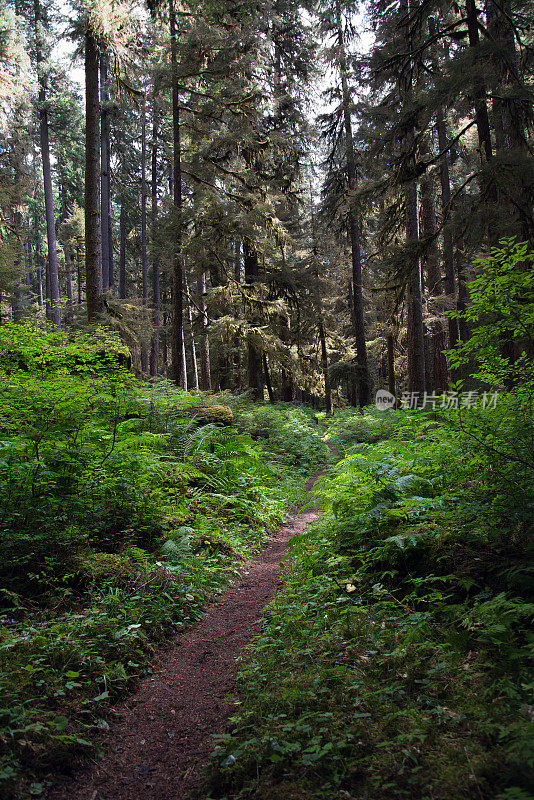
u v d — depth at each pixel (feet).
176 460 25.32
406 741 7.53
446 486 16.30
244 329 55.67
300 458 47.03
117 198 103.76
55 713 9.32
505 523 12.44
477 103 31.30
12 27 61.46
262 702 9.62
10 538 14.05
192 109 48.55
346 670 9.84
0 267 45.37
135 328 43.11
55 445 16.75
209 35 45.01
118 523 18.65
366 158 55.36
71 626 11.98
